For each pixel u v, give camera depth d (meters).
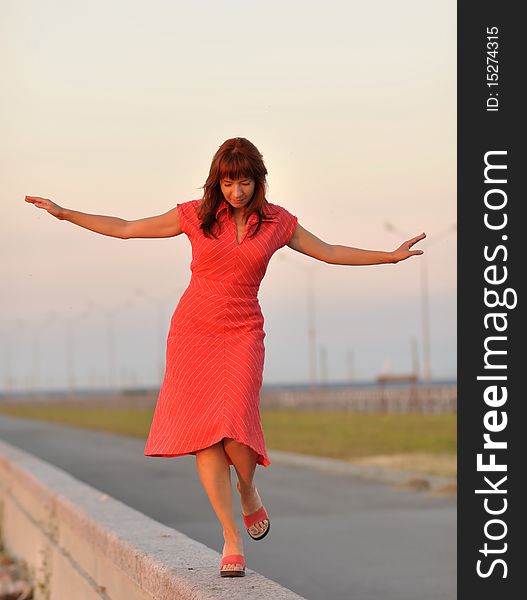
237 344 6.61
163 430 6.61
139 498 20.03
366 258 6.85
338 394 96.12
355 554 12.98
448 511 16.89
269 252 6.65
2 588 12.51
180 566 6.95
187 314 6.62
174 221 6.72
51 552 11.16
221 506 6.66
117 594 8.13
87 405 145.38
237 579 6.54
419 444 35.56
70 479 13.09
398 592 10.81
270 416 78.88
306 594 10.77
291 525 15.62
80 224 6.77
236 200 6.54
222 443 6.65
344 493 19.88
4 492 16.83
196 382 6.55
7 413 113.12
